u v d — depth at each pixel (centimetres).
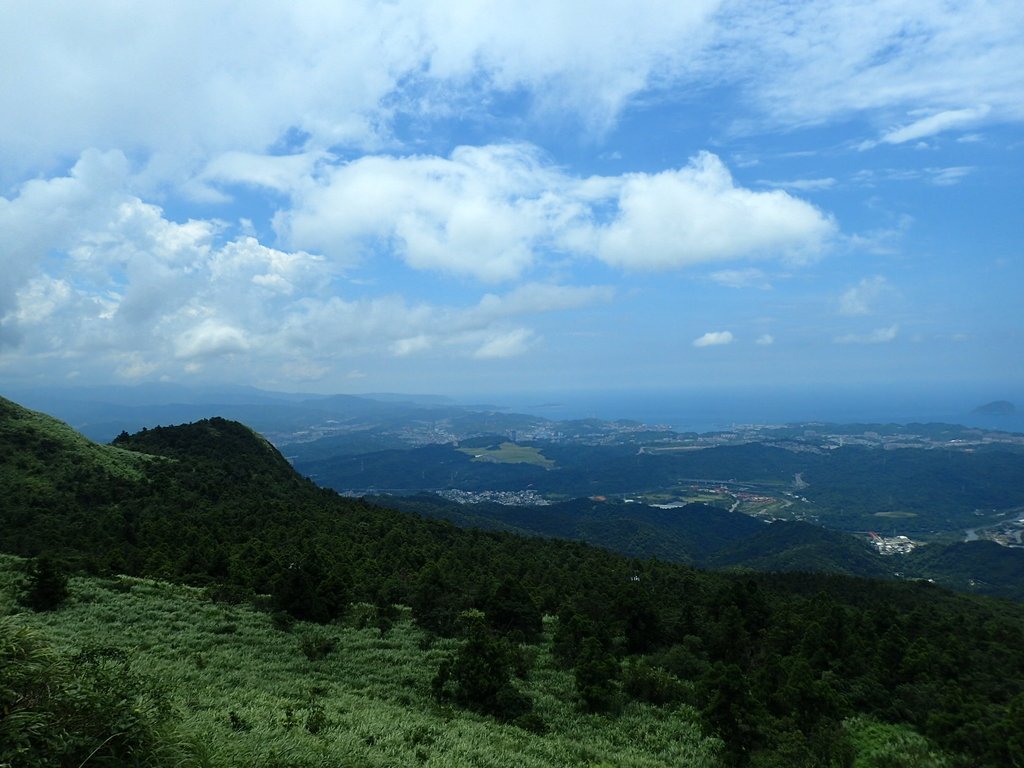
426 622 4000
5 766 806
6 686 871
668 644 3988
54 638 2675
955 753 2503
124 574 4619
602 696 2950
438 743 2050
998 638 3788
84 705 932
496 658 2906
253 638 3281
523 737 2452
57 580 3409
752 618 4081
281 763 1312
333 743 1653
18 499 5762
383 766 1606
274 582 4109
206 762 1099
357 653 3300
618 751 2480
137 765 948
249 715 1806
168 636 3088
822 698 2638
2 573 3809
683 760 2452
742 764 2434
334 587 4050
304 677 2791
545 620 4547
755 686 2925
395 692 2786
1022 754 2278
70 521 5697
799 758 2319
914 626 3828
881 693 2992
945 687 2919
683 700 3156
